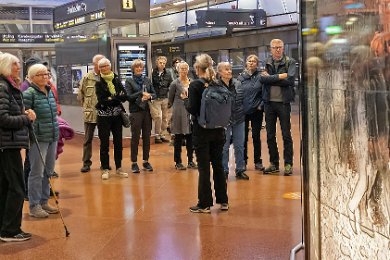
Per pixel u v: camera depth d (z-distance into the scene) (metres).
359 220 2.06
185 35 19.89
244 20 16.48
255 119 7.54
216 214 5.39
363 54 1.94
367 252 2.00
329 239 2.40
